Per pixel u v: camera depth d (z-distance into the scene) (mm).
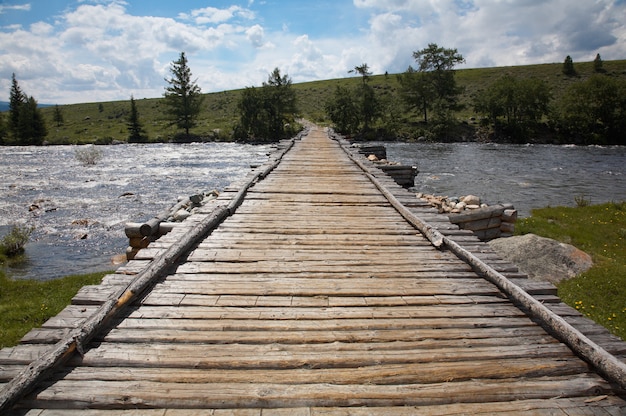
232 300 4199
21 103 61531
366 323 3781
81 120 78500
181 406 2693
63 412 2625
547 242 8828
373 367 3111
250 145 51719
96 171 26844
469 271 5125
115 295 3850
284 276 4875
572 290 7688
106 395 2730
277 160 15375
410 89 67625
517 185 22250
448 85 67312
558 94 77562
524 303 4004
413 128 60344
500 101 55781
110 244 12422
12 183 21984
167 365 3088
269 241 6184
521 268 8312
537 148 45625
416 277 4922
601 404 2797
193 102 62406
